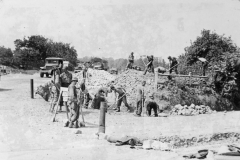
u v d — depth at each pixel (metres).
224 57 28.48
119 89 20.06
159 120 16.31
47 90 21.88
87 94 20.28
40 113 15.77
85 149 9.70
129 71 25.56
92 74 33.56
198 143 12.52
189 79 26.16
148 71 25.25
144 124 14.89
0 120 13.54
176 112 19.86
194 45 31.44
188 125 14.98
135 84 23.52
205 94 25.69
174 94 22.73
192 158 9.91
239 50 30.52
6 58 53.72
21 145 9.95
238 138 13.50
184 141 12.22
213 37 30.38
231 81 27.08
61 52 45.47
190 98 23.58
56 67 16.92
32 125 12.96
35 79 34.62
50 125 13.20
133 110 20.20
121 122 15.23
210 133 13.15
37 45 52.78
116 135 11.42
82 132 12.14
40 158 8.68
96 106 20.31
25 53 53.19
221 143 12.69
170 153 9.99
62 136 11.32
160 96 21.86
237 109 27.47
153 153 9.74
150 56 25.16
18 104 17.62
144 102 19.80
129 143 10.83
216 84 27.55
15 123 13.16
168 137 12.13
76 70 41.78
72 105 12.98
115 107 20.72
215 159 9.84
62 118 14.97
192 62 32.06
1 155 8.88
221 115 18.70
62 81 16.86
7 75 43.12
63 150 9.52
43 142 10.39
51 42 53.31
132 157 9.14
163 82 23.59
